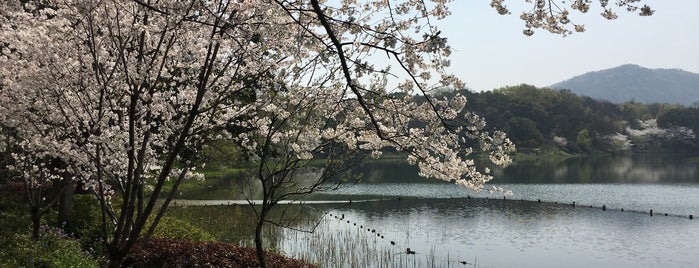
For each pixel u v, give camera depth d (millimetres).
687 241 23641
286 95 9211
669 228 26781
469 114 6695
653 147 113000
